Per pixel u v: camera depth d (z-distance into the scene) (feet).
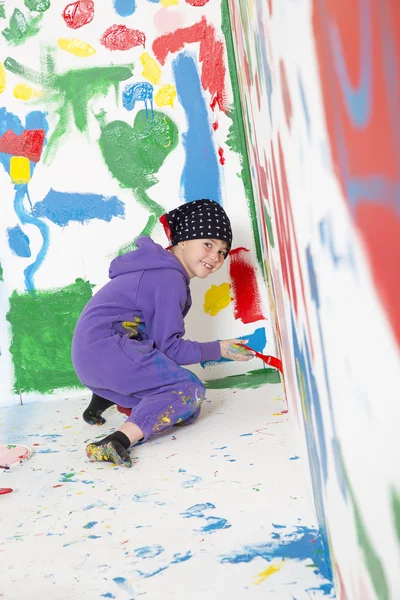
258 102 3.90
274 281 4.79
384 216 1.06
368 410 1.38
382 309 1.14
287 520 3.39
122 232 7.28
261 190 5.04
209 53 7.19
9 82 7.23
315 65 1.53
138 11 7.22
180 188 7.26
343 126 1.29
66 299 7.29
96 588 2.95
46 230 7.25
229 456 4.54
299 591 2.70
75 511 3.90
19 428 6.14
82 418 6.30
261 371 7.28
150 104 7.24
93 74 7.24
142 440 5.04
